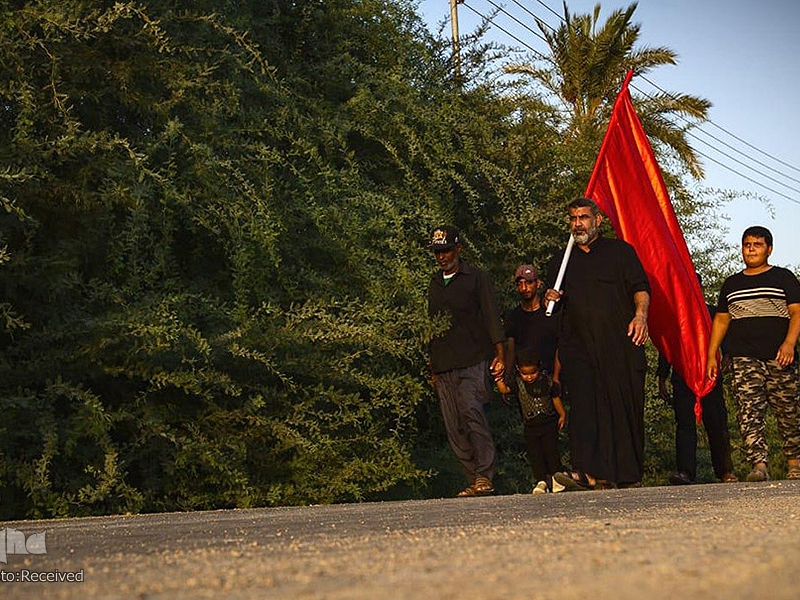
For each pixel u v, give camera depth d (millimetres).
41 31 8180
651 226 10383
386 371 9781
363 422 9500
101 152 8250
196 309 8500
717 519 3828
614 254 8703
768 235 9508
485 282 9203
